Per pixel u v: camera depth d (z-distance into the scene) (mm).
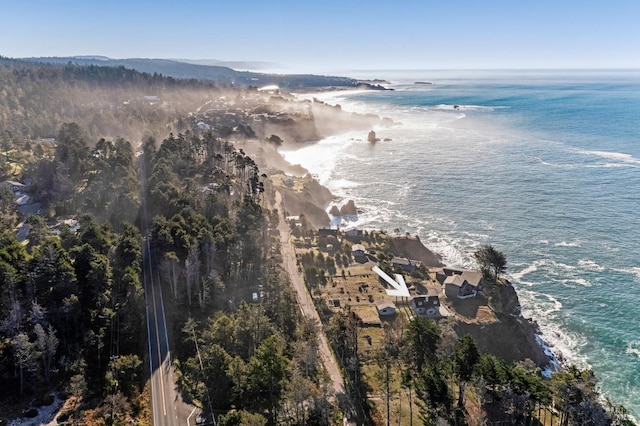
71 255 92625
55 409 69562
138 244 109250
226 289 107312
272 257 130000
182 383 77062
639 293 131250
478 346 105062
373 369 88000
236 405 73312
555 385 74125
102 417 68562
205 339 86750
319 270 125688
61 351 79000
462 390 76500
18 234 136250
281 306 99875
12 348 72062
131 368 77688
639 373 103000
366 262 138250
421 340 84438
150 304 98750
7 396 70625
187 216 122312
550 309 125438
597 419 69812
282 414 72125
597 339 114062
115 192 140000
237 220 129000
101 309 85875
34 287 81438
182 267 102812
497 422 74125
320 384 77312
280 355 77250
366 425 73062
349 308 107500
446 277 129875
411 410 75000
